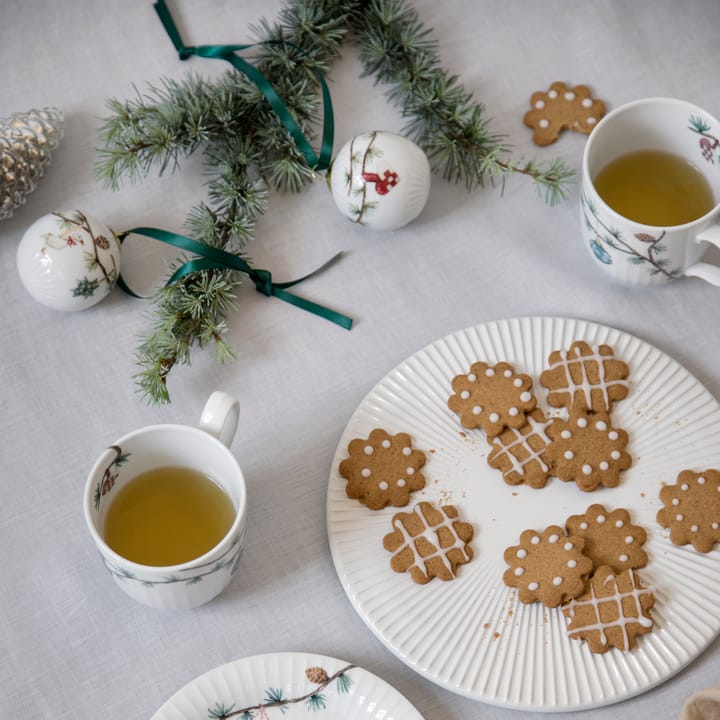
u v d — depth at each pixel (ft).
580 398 3.29
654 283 3.43
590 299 3.46
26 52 3.61
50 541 3.25
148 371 3.24
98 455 3.32
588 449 3.24
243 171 3.45
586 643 3.10
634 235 3.25
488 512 3.23
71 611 3.20
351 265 3.49
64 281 3.29
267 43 3.53
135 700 3.14
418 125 3.57
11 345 3.40
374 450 3.26
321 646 3.18
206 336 3.31
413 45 3.51
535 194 3.54
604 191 3.40
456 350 3.35
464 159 3.49
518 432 3.27
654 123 3.35
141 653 3.17
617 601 3.11
